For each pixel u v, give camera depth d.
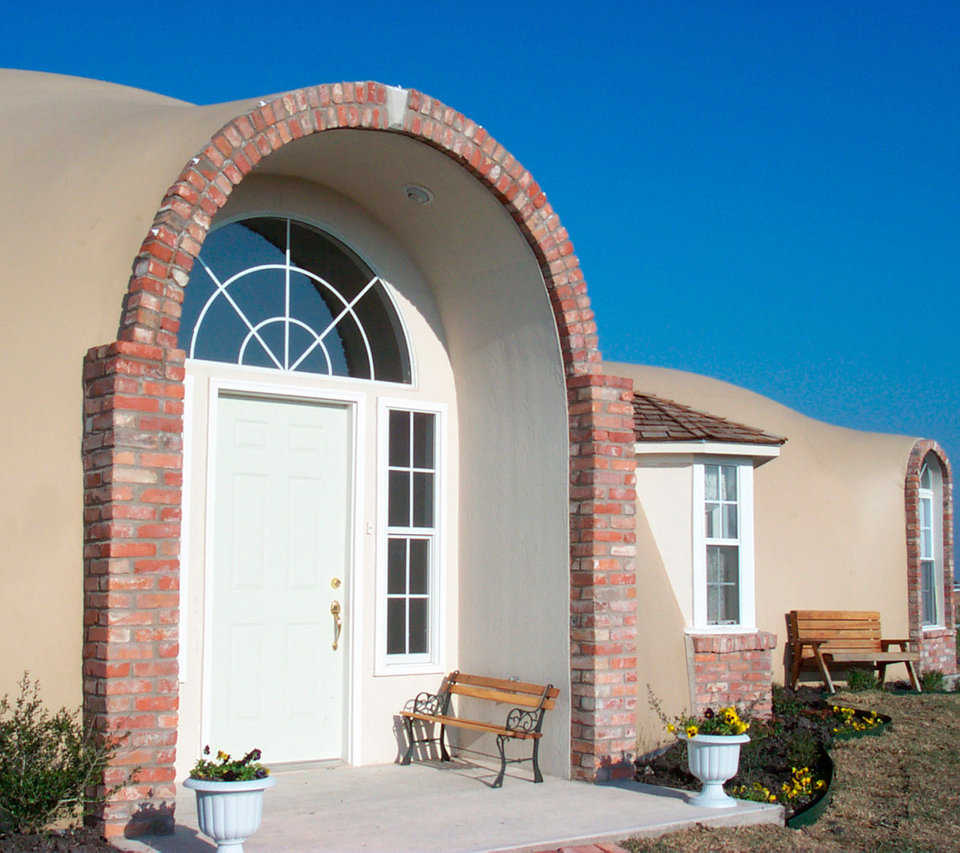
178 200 6.67
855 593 15.55
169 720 6.30
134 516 6.27
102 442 6.34
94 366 6.47
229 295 8.48
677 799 7.53
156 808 6.21
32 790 5.80
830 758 9.26
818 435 16.39
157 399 6.41
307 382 8.73
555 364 8.60
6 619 6.29
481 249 8.84
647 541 10.98
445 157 8.09
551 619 8.50
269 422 8.61
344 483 8.94
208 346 8.30
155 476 6.37
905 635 15.84
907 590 15.94
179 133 7.28
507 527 8.98
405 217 9.08
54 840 5.80
